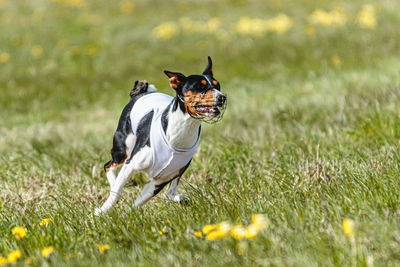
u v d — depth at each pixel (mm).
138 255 5934
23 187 10070
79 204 8547
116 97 20297
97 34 30266
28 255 6164
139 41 28500
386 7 28984
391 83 14711
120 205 7977
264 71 21953
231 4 35188
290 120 13094
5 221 7582
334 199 6891
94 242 6535
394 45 22422
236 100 17625
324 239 5754
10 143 13648
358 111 12242
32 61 26078
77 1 37500
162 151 7523
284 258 5453
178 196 8289
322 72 20062
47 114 18391
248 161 10180
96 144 12906
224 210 7031
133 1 37344
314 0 33375
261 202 7242
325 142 10602
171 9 35188
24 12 36062
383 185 7113
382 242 5508
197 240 6035
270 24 28000
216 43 27125
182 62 24672
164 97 8508
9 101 20109
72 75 23703
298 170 8734
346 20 27344
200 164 10297
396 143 9445
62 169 10930
